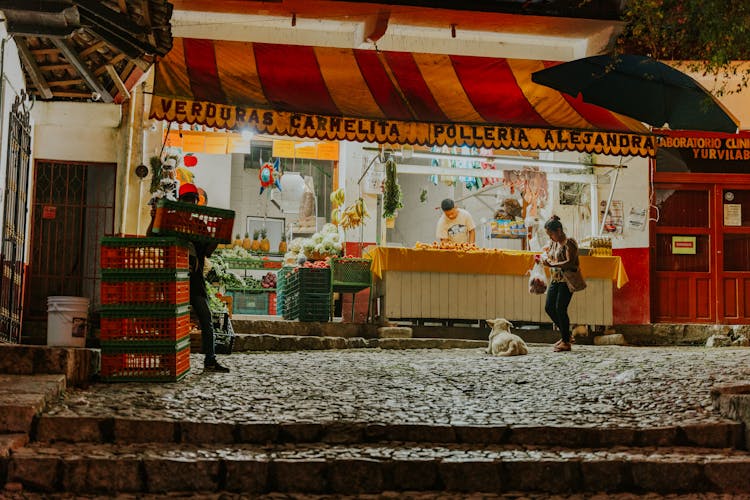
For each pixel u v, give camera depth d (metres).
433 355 11.95
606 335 15.08
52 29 9.27
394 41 14.30
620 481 5.97
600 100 11.75
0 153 9.69
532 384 8.67
